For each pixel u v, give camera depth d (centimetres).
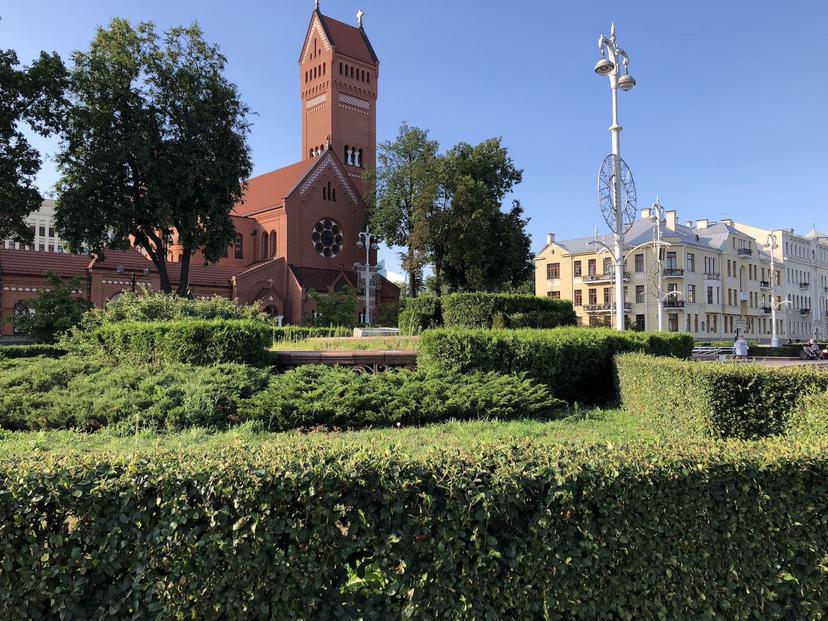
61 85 3011
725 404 654
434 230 4516
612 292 5394
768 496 334
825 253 8781
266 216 5609
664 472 328
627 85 1673
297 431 671
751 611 330
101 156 3009
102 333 1084
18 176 2936
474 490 313
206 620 296
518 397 805
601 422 790
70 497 297
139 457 333
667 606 324
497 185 4916
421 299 1852
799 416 609
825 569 330
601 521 320
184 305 1534
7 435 654
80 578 295
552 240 6656
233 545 296
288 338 1830
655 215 3494
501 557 313
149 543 297
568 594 313
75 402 741
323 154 5622
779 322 7312
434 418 749
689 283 5741
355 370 966
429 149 4991
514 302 1487
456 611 304
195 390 750
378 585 313
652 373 792
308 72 6338
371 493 312
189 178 3170
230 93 3481
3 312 3972
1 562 294
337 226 5703
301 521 303
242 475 305
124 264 4591
